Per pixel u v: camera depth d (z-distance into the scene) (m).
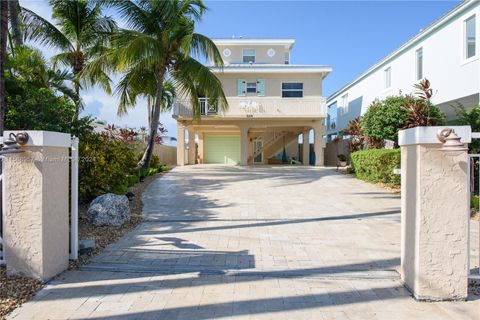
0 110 6.66
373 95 21.00
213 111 20.97
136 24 15.04
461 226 3.92
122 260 5.36
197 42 15.19
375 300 4.01
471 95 12.55
